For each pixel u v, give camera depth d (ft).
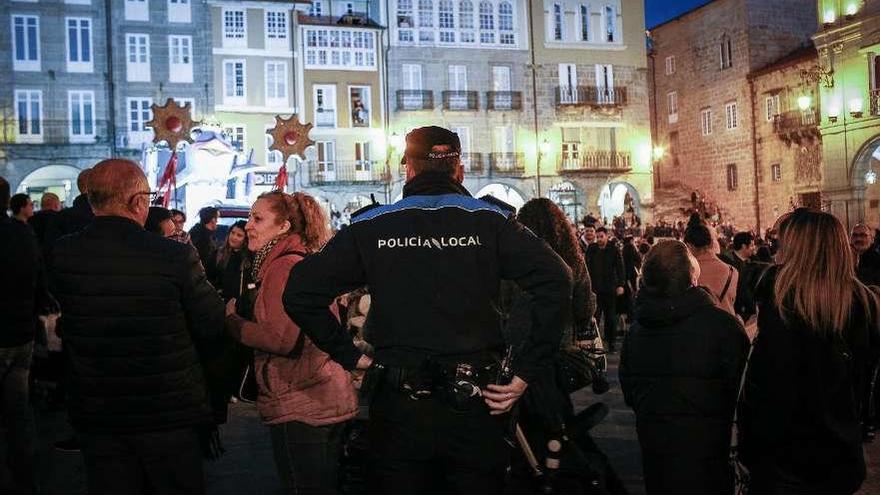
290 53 134.00
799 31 149.59
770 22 147.74
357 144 137.69
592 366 15.48
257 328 13.28
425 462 10.40
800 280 11.94
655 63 174.50
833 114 116.67
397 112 138.92
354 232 10.75
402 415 10.31
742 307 26.43
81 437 12.56
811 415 11.86
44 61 121.70
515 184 144.05
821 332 11.82
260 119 132.46
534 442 14.44
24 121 121.19
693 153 162.71
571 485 14.60
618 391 33.37
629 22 151.74
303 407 13.67
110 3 124.26
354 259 10.69
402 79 139.54
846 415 11.99
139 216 12.87
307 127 54.44
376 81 138.82
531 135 145.07
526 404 13.93
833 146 117.08
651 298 14.15
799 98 131.44
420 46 140.26
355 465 15.94
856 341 12.10
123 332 12.13
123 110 124.67
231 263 27.17
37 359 30.01
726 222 143.43
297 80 134.51
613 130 150.61
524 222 15.92
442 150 11.21
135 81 125.08
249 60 132.36
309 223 14.88
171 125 50.01
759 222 144.46
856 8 112.16
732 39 150.00
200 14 127.85
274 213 14.60
